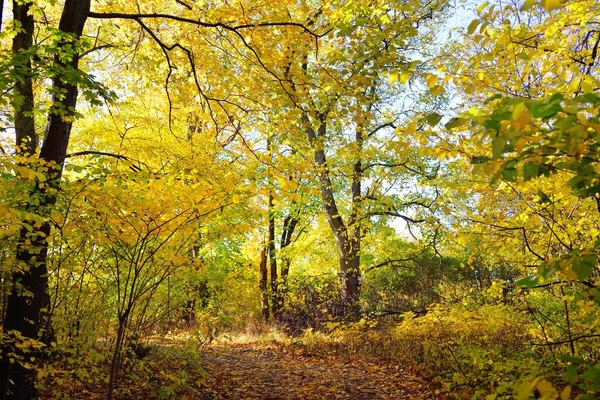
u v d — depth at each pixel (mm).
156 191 4418
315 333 12047
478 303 8938
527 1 1848
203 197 4410
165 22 7414
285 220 18531
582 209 4234
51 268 5090
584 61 4582
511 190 4336
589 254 2016
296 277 15234
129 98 9430
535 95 4137
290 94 6461
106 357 5629
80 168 4332
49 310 5395
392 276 16375
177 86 7586
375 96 6645
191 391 6836
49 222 4875
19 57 4500
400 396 7211
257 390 7719
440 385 7227
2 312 5027
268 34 6551
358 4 6098
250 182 4621
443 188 4898
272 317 14938
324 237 16719
